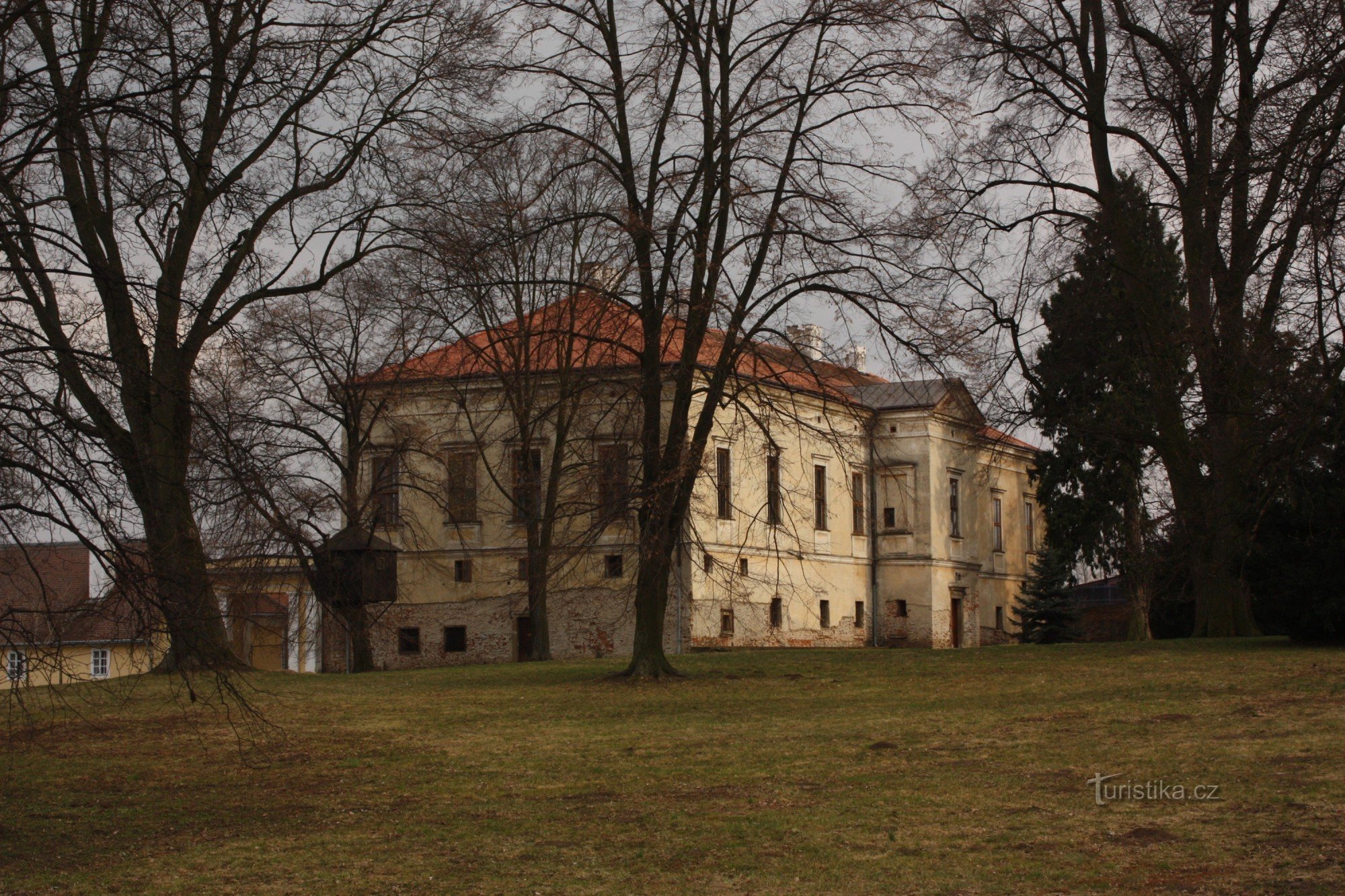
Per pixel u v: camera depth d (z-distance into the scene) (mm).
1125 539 46500
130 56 15000
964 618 60812
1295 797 12609
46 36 19141
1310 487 24703
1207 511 28141
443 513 49000
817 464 54625
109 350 13609
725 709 22203
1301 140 21578
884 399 58625
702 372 26188
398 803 15281
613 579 47250
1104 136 32188
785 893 10797
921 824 12773
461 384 43750
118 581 12023
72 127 13859
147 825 14359
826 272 24859
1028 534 69688
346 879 11930
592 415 36250
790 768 16219
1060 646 31984
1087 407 39906
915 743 17516
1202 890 10016
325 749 19234
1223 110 27109
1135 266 32188
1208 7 28109
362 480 46000
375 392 43125
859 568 57500
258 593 35938
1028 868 11016
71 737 20438
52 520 11914
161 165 15883
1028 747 16609
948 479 59656
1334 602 24922
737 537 48094
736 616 48000
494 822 14008
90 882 11992
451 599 50219
